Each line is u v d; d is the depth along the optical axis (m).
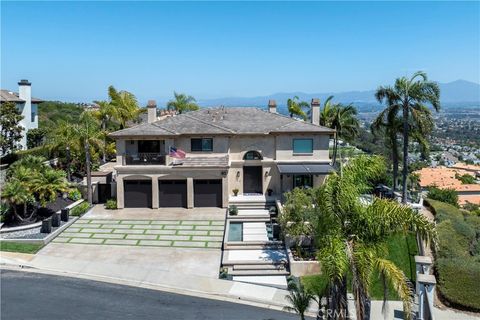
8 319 22.77
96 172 48.88
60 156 52.31
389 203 17.50
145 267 30.47
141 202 43.28
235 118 47.81
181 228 37.78
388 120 40.00
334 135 47.72
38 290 26.53
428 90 38.31
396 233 17.45
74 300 25.36
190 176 42.47
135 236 36.03
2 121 50.12
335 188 17.86
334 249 15.89
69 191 41.41
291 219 32.78
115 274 29.30
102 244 34.41
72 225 38.31
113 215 41.03
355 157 19.36
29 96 62.69
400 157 47.09
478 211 52.53
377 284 27.02
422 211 41.03
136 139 42.38
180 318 23.61
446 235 32.28
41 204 37.84
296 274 29.88
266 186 44.62
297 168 42.53
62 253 32.59
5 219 37.44
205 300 26.11
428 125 38.31
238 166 44.53
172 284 28.09
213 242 34.91
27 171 38.34
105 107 58.56
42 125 79.94
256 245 33.94
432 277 22.97
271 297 26.69
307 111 65.94
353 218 17.61
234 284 28.31
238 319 23.72
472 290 26.44
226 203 42.62
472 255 33.41
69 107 103.38
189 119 46.16
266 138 44.22
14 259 31.11
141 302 25.45
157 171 42.31
